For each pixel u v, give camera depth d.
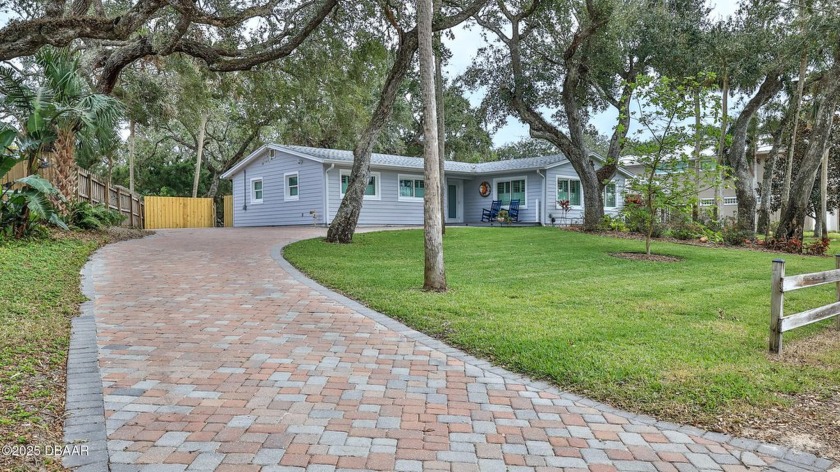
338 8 14.27
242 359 4.61
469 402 3.79
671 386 3.99
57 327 5.31
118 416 3.39
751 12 16.64
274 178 22.78
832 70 15.36
